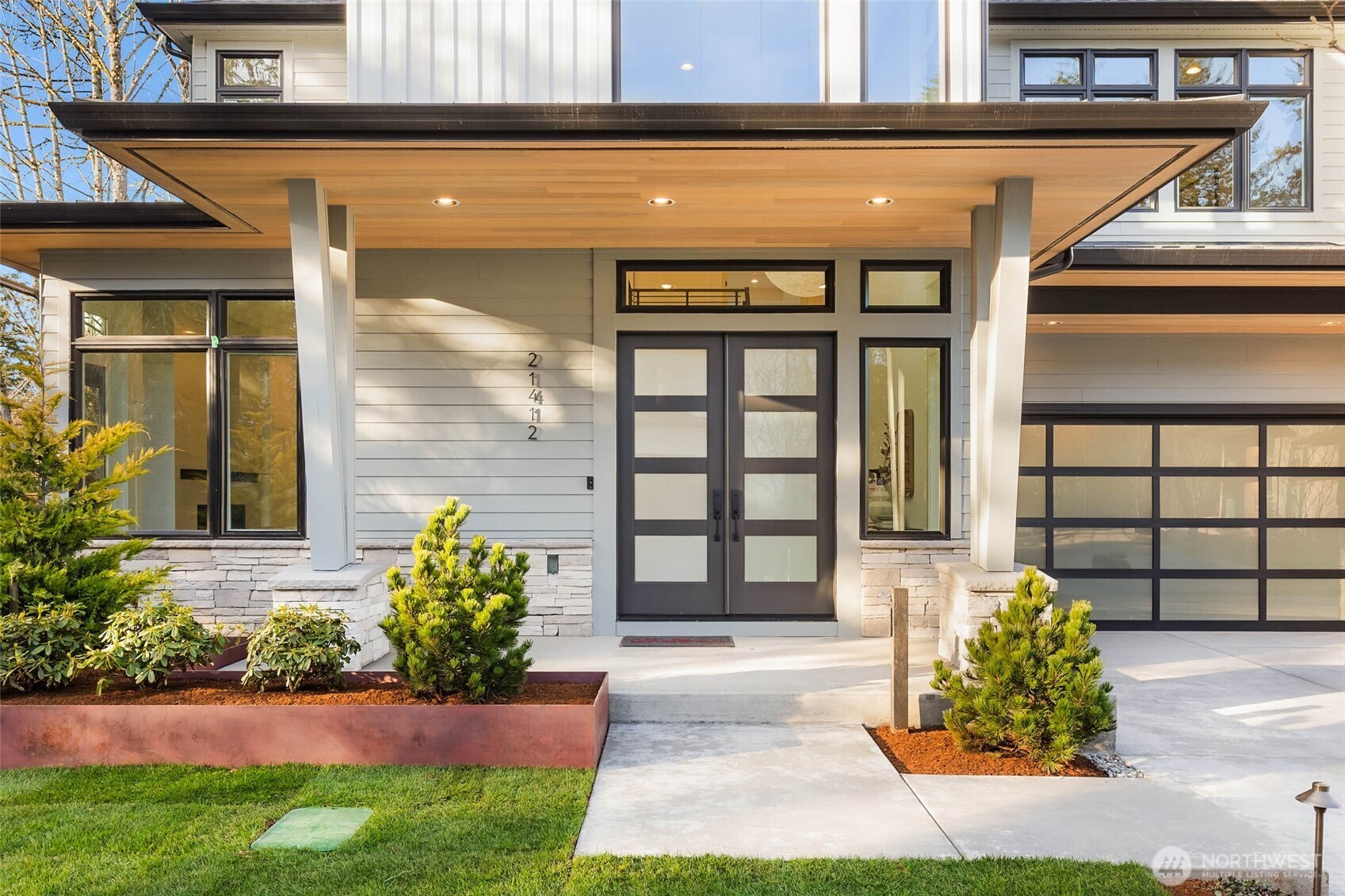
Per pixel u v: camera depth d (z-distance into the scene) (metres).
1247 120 4.21
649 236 6.35
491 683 4.43
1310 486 8.02
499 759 4.17
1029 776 4.17
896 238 6.42
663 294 6.83
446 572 4.46
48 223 6.02
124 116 4.23
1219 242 7.99
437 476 6.71
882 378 6.83
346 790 3.83
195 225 6.02
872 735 4.81
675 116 4.29
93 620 4.75
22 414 4.95
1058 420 8.00
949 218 5.82
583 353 6.73
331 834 3.38
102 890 2.94
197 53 7.71
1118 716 5.21
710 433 6.89
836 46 5.41
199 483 6.74
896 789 3.96
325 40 7.71
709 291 6.81
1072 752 4.17
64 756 4.16
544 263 6.74
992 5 7.73
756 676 5.40
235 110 4.25
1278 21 7.88
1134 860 3.23
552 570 6.68
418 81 5.39
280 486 6.70
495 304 6.73
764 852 3.29
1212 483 8.03
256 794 3.78
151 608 4.71
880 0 5.45
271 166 4.73
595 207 5.55
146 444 6.76
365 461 6.70
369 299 6.72
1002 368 5.09
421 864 3.13
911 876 3.07
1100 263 6.52
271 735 4.17
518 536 6.71
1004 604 5.12
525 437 6.72
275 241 6.39
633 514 6.88
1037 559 7.99
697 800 3.82
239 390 6.71
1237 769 4.35
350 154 4.54
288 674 4.50
